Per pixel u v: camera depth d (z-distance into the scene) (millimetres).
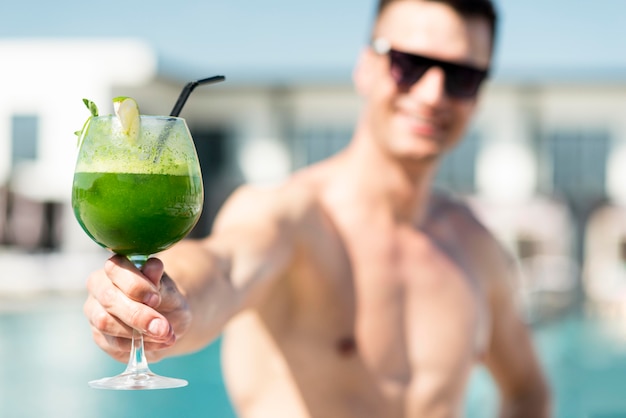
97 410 7121
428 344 2531
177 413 7180
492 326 2992
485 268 2893
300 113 21672
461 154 20984
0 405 7195
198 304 1655
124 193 1507
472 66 2498
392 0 2523
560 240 18297
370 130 2574
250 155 21859
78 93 18234
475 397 7578
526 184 20703
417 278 2584
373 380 2438
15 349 9812
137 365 1536
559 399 7508
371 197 2572
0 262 15906
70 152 18328
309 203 2477
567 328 11969
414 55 2467
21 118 18547
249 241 2072
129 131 1520
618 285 16016
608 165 20391
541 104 20547
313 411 2381
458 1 2479
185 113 21703
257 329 2439
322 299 2426
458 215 2928
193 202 1598
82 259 16797
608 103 20203
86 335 10773
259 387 2426
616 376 8242
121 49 17984
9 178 17812
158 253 1760
